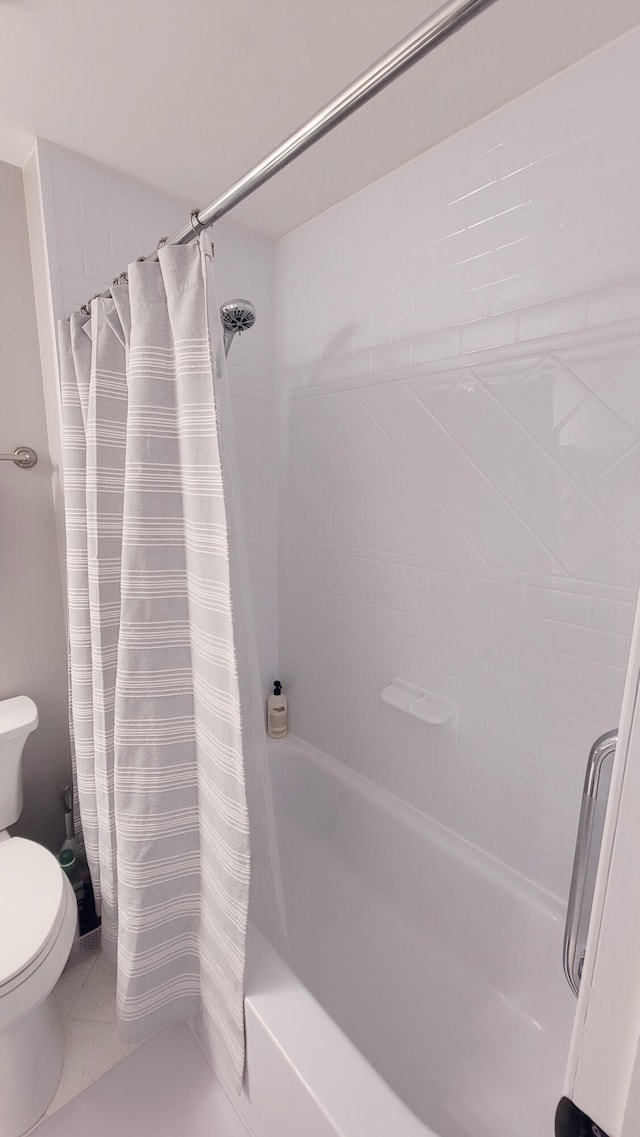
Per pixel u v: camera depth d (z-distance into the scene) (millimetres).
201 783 1005
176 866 1056
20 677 1562
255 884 1067
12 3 893
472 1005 1283
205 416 812
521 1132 1021
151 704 971
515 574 1228
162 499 906
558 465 1118
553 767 1221
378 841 1624
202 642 910
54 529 1575
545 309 1104
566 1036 1168
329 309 1615
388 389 1459
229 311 1309
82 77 1065
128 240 1441
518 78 1051
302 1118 846
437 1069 1138
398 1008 1278
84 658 1232
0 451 1449
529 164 1102
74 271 1353
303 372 1740
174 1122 1104
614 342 1010
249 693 972
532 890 1278
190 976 1154
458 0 505
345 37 979
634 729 297
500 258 1174
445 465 1341
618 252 995
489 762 1355
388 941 1471
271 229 1701
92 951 1478
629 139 961
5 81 1068
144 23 940
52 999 1256
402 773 1605
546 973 1216
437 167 1268
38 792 1628
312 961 1406
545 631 1190
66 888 1174
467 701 1382
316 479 1750
